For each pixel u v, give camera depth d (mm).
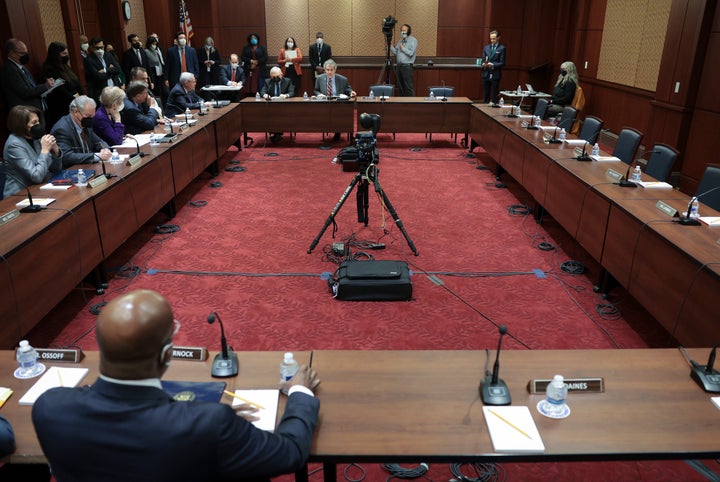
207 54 11602
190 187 6859
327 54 11461
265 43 12953
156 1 11688
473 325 3766
